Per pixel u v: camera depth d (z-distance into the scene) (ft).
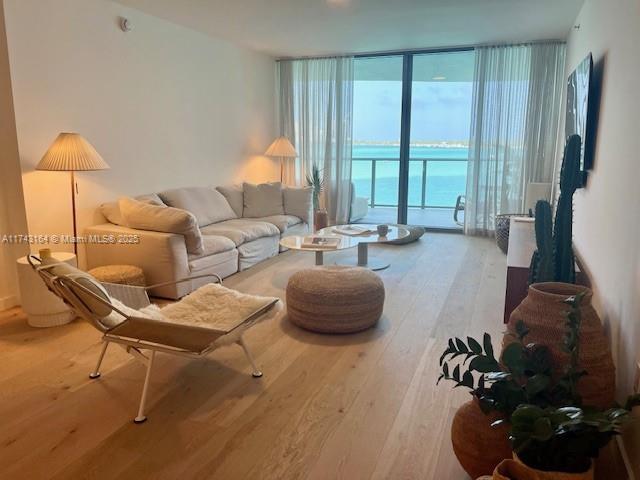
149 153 16.48
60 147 12.05
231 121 20.72
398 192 23.77
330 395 8.41
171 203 16.53
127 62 15.28
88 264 14.11
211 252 14.58
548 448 5.19
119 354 9.95
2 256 12.56
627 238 7.47
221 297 9.52
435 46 20.79
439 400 8.25
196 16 16.08
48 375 9.09
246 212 19.74
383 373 9.20
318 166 23.98
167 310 9.27
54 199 13.20
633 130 7.59
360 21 16.57
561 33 18.45
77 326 11.34
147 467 6.56
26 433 7.32
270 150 21.98
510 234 14.73
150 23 16.02
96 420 7.66
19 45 12.01
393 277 15.52
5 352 10.02
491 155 21.25
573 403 5.69
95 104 14.28
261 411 7.92
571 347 5.89
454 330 11.25
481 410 5.81
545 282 8.50
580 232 13.35
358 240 15.37
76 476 6.39
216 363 9.59
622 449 6.49
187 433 7.32
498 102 20.72
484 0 14.15
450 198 24.76
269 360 9.72
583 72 12.30
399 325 11.55
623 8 8.83
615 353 7.86
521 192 21.11
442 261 17.54
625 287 7.39
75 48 13.51
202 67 18.67
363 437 7.22
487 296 13.65
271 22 16.76
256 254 17.07
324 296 10.71
